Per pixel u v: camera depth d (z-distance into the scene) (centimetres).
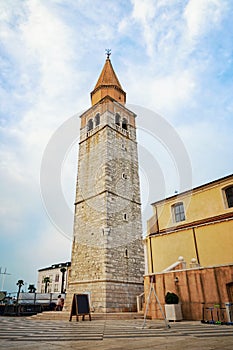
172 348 483
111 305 1922
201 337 656
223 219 1791
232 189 1966
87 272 2172
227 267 1240
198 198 2130
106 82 3139
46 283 5897
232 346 499
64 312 1892
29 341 600
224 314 1188
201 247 1855
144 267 2350
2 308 2583
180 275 1409
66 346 517
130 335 720
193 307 1305
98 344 545
